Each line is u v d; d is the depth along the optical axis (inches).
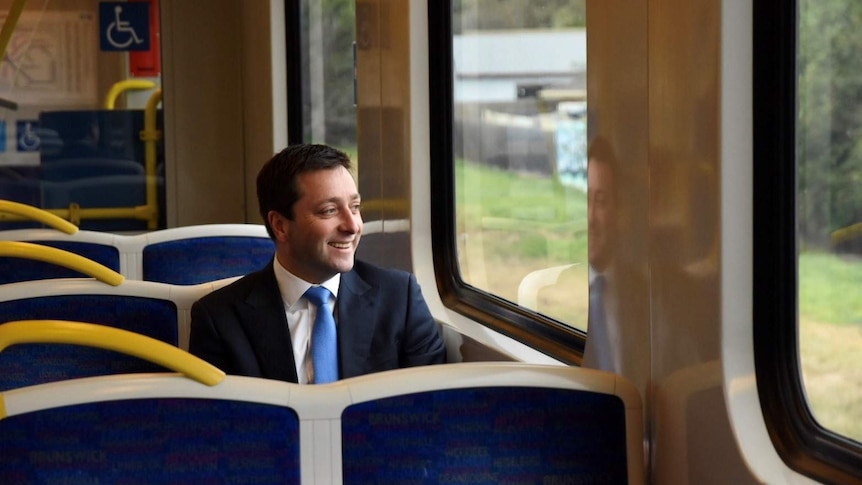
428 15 121.0
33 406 59.1
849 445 60.5
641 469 64.6
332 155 92.0
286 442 61.2
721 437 64.0
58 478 59.3
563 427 63.9
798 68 63.0
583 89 92.0
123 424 59.9
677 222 67.9
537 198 101.9
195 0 231.6
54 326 59.9
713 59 63.1
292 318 93.2
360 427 61.9
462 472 62.9
